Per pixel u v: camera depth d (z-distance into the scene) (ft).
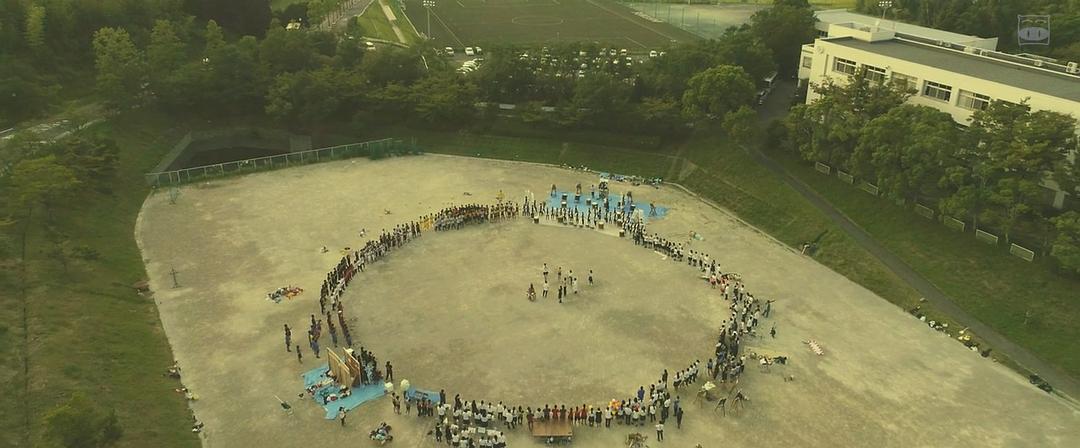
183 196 363.76
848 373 227.40
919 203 311.06
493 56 467.52
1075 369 225.56
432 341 240.53
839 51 400.26
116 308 250.78
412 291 273.13
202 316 253.85
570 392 215.51
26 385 195.83
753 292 276.62
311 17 641.40
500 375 222.89
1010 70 343.46
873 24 499.10
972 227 289.74
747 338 245.24
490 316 256.52
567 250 310.65
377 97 440.86
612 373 225.15
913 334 249.96
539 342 241.14
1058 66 346.95
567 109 423.23
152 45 459.32
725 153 389.80
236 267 290.35
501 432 198.18
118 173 366.02
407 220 337.31
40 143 337.93
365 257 291.99
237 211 346.33
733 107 392.47
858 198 328.70
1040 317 244.01
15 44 442.50
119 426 175.83
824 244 310.04
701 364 230.27
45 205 300.81
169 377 218.79
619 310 262.26
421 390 214.48
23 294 238.89
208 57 465.88
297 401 209.67
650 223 339.77
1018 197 263.49
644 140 418.72
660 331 248.93
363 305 262.26
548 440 194.49
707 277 286.46
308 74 452.76
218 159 440.04
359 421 201.98
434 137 443.32
